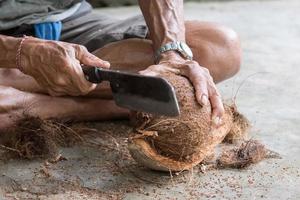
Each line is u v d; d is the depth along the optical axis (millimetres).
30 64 1963
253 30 4859
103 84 2391
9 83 2324
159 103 1687
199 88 1883
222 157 2115
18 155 2170
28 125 2203
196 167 2086
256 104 2832
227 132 2146
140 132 1878
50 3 2512
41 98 2307
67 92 1991
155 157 1891
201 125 1878
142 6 2234
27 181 2000
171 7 2221
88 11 2660
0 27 2395
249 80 3264
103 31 2574
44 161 2145
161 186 1959
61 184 1979
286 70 3514
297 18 5469
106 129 2434
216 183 1988
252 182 2002
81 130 2385
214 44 2346
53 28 2473
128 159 2156
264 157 2186
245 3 6398
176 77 1899
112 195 1905
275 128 2504
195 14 5707
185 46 2146
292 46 4230
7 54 1995
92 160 2156
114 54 2387
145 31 2500
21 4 2430
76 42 2588
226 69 2393
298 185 1987
